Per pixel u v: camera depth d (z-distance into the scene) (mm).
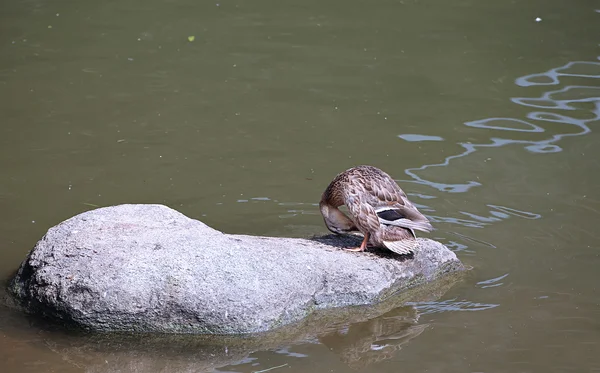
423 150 13055
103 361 7613
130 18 18906
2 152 12570
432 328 8352
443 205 11258
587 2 19984
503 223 10758
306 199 11383
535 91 15305
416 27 18516
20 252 9664
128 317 7871
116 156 12633
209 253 8234
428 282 9258
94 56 16734
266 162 12586
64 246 8336
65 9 19375
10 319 8109
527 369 7582
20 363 7500
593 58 16750
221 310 7918
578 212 11016
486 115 14367
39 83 15344
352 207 8781
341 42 17688
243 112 14453
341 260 8781
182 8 19594
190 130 13688
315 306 8469
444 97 15141
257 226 10531
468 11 19516
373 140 13422
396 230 8758
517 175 12156
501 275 9484
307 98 15086
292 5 19859
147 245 8273
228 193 11516
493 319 8516
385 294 8789
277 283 8219
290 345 8008
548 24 18672
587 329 8297
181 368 7559
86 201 11125
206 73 16094
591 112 14336
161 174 12094
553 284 9258
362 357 7801
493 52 17156
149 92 15164
